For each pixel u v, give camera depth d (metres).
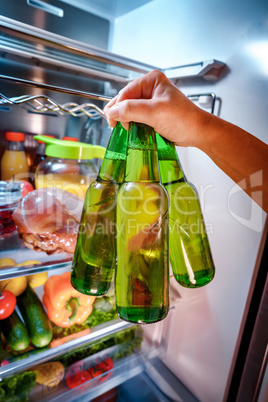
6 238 0.67
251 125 0.57
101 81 0.88
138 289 0.32
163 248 0.32
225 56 0.60
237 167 0.44
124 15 0.91
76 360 0.70
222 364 0.69
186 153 0.70
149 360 0.81
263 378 0.63
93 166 0.81
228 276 0.65
